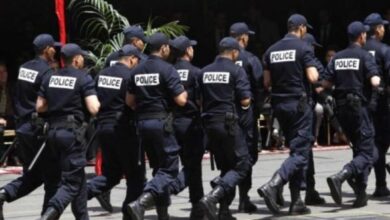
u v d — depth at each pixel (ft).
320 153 81.05
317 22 93.40
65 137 40.70
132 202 43.14
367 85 48.49
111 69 45.73
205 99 44.52
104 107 45.21
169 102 43.14
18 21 87.51
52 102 41.11
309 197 50.52
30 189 45.03
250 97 44.52
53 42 45.70
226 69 44.19
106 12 65.67
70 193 40.70
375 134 51.85
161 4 92.53
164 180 42.63
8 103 76.84
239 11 93.66
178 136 45.16
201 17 92.17
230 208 50.55
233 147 44.11
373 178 62.39
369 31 51.78
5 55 86.53
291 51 46.06
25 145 44.80
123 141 44.60
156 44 43.32
